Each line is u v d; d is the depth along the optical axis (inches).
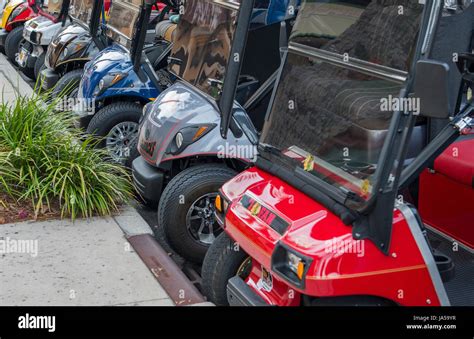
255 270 139.1
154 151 190.5
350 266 113.5
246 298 132.6
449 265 124.4
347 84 128.0
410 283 116.9
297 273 115.2
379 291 115.5
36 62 366.6
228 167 187.3
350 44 128.8
